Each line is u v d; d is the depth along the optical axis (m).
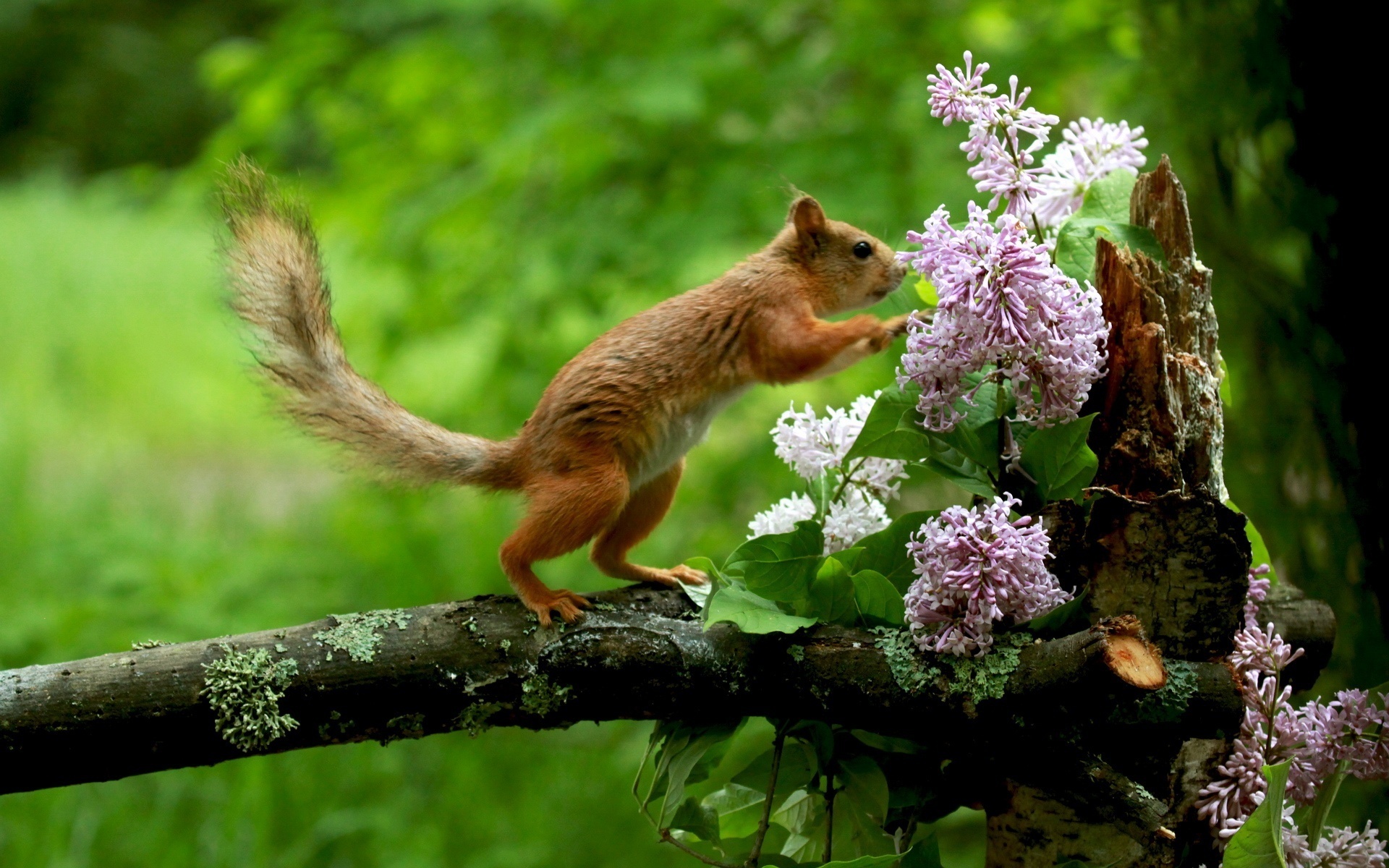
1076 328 3.66
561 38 6.12
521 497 3.87
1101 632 3.63
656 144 5.88
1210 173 3.99
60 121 19.41
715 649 3.70
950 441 3.70
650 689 3.70
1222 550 3.66
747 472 5.57
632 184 5.90
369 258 6.42
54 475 9.26
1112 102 4.78
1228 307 3.96
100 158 19.30
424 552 6.99
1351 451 3.87
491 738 6.00
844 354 3.87
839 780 3.72
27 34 20.00
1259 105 3.93
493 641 3.71
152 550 6.43
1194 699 3.65
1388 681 3.84
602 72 5.78
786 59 5.82
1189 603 3.67
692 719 3.71
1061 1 5.21
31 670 3.71
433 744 5.89
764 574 3.69
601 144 5.81
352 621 3.72
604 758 5.82
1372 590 3.86
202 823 5.40
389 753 5.76
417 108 6.21
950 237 3.66
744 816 3.79
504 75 6.09
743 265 3.94
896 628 3.70
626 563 3.92
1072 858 3.70
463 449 3.88
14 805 5.24
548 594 3.75
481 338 7.39
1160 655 3.63
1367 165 3.86
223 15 20.25
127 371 11.84
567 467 3.83
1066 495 3.68
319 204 6.34
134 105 19.38
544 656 3.70
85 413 11.03
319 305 3.90
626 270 5.71
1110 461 3.68
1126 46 4.69
